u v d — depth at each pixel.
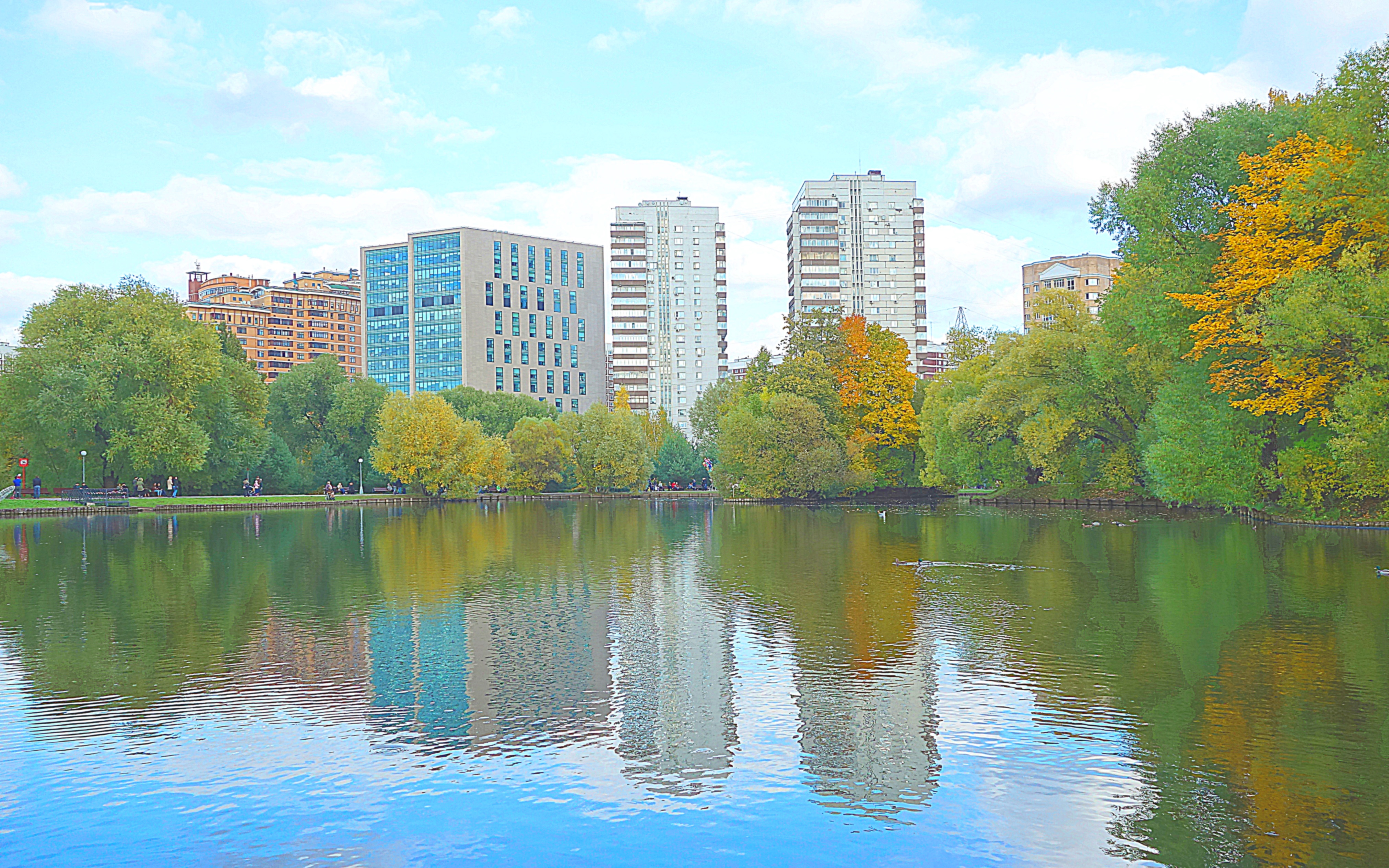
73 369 90.12
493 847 11.36
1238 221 48.00
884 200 191.12
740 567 37.22
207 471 103.19
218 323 119.00
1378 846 11.09
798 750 14.50
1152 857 10.95
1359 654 19.92
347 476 128.88
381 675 19.17
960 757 14.10
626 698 17.34
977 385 85.62
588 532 59.47
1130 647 20.95
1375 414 40.53
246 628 24.33
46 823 12.09
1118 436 67.06
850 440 100.31
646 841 11.46
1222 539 44.00
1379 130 41.03
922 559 38.56
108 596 30.16
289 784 13.27
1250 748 14.27
